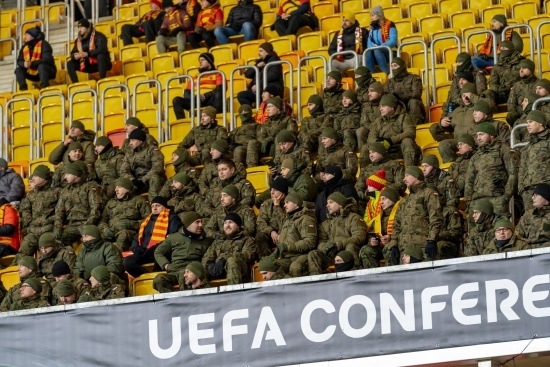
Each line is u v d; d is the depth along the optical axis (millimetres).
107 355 51625
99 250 59531
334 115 65562
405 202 55750
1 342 52781
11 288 59812
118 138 72312
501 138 58719
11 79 87375
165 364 50969
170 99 75750
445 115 63688
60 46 89125
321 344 49312
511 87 63562
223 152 63906
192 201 63312
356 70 66375
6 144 75812
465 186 56406
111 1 93750
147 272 61375
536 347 46656
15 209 67125
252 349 50094
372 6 81875
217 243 58281
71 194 65750
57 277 58938
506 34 67250
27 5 94938
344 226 56594
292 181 60969
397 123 62812
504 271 47438
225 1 86625
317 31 79000
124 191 64375
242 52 78688
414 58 72250
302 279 49875
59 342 52219
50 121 76500
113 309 51875
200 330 50781
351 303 49156
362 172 60469
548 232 50969
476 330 47500
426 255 53906
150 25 83938
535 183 54125
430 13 78875
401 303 48562
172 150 70500
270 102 66562
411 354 48188
